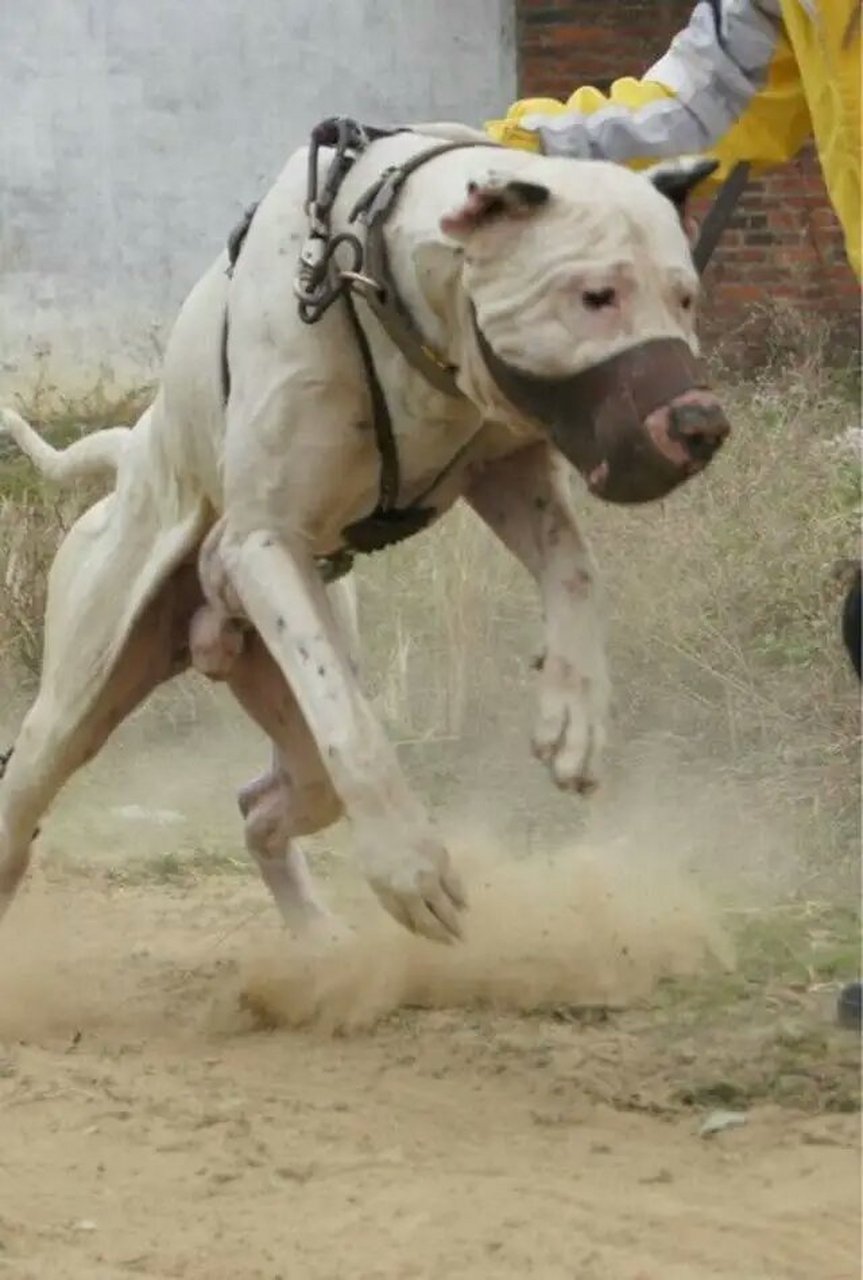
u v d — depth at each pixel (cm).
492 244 837
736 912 1245
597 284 823
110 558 1090
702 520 1709
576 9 3000
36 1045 1070
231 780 1709
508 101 3025
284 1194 848
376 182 909
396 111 3045
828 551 1700
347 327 922
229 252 988
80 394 3031
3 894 1164
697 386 816
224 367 980
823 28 934
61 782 1128
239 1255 782
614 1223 810
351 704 920
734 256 2886
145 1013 1133
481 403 879
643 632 1650
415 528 987
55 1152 900
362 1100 969
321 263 916
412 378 912
